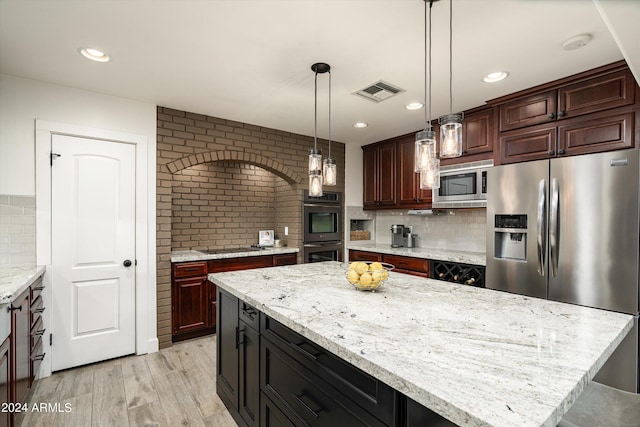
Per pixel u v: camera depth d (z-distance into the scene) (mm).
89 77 2412
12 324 1711
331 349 1049
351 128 3762
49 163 2512
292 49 2010
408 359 913
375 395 969
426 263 3385
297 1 1555
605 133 2199
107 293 2762
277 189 4477
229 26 1767
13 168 2391
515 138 2701
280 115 3307
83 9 1618
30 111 2443
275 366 1535
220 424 1938
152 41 1922
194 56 2102
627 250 1979
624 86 2125
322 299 1553
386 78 2414
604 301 2066
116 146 2812
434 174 1619
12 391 1716
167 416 2004
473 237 3666
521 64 2170
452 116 1585
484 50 1988
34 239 2451
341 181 4469
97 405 2107
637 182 1941
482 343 1027
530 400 706
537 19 1668
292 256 3939
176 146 3123
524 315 1308
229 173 4121
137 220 2898
